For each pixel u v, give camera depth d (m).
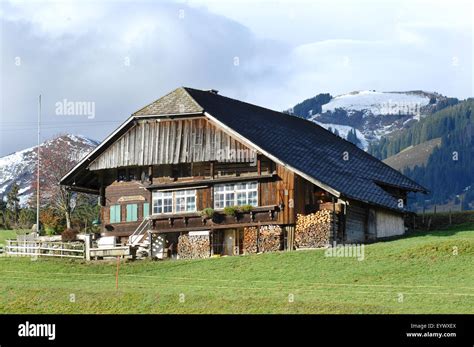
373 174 75.38
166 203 68.88
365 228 68.44
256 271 54.91
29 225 105.12
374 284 49.19
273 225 64.94
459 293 45.53
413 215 74.06
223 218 66.50
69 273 58.69
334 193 62.88
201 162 67.88
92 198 101.38
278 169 65.31
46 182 103.38
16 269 60.56
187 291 48.41
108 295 47.25
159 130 68.75
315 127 86.00
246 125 69.19
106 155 70.56
